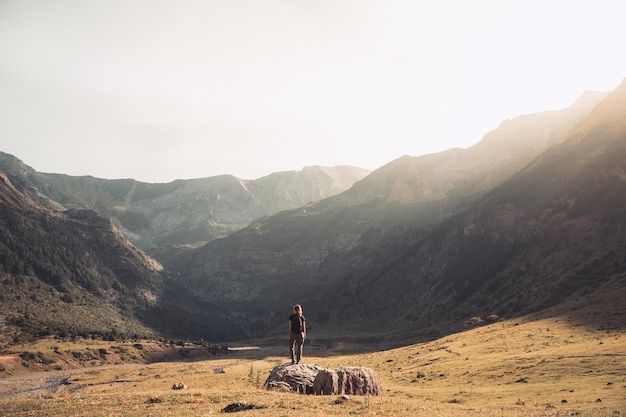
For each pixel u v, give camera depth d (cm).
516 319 13750
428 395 6044
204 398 2652
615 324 9481
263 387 3022
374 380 3094
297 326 3178
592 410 3197
